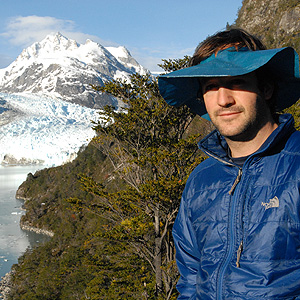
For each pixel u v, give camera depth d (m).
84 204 11.20
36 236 57.62
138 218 10.70
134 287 11.48
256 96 1.44
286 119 1.53
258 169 1.44
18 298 31.27
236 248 1.42
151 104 11.16
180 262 1.78
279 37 59.38
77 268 26.45
